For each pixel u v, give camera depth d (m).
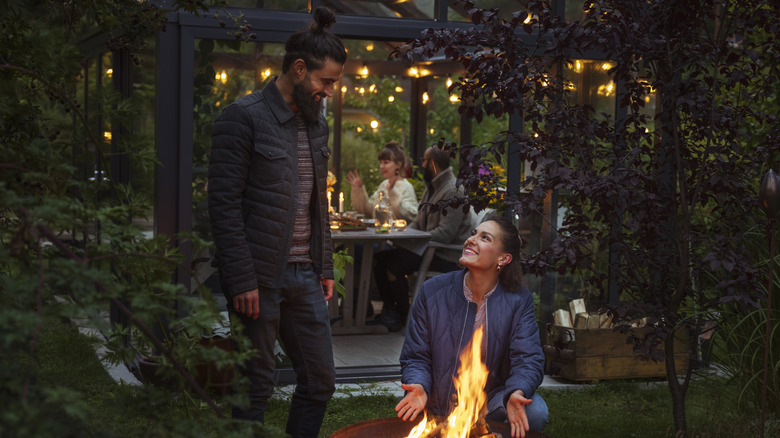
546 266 3.55
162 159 4.29
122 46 2.79
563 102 3.58
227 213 2.72
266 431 1.50
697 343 3.77
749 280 3.13
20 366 1.28
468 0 3.43
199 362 1.54
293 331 2.96
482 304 3.06
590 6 3.36
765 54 3.47
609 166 3.51
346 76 8.04
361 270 6.25
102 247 1.46
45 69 1.83
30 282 1.27
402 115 10.84
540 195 3.41
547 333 5.00
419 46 3.42
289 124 2.85
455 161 7.58
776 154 4.07
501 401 2.93
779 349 3.67
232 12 4.32
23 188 1.66
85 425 1.29
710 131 3.38
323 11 2.83
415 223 6.61
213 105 4.34
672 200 3.52
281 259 2.83
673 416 3.83
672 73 3.35
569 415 4.19
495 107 3.50
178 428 1.42
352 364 5.20
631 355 4.82
